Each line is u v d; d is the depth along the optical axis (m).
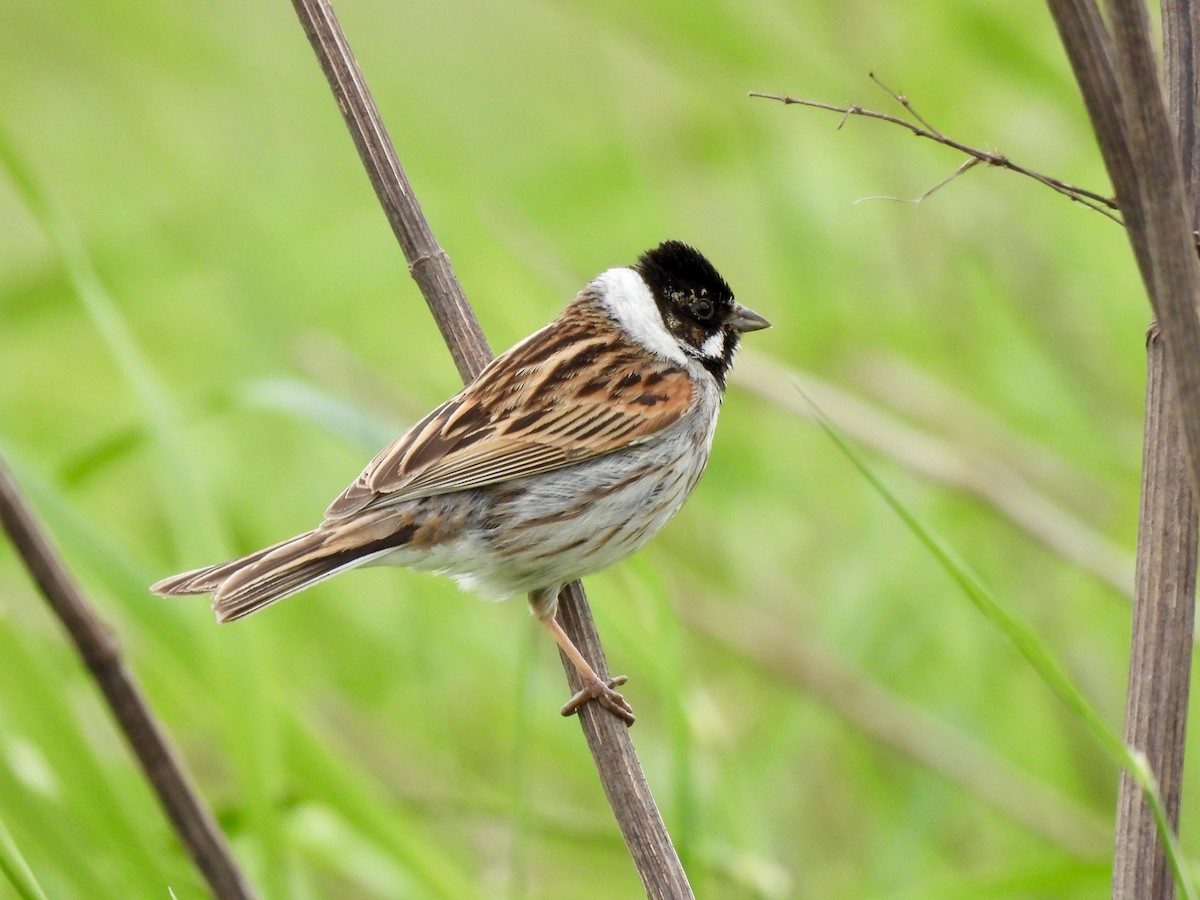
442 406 8.34
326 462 13.34
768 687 11.67
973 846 11.31
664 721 11.29
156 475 12.94
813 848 11.06
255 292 13.16
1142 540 5.96
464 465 8.09
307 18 7.46
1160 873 5.88
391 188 7.62
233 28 15.38
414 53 16.36
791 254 13.77
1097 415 12.94
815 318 13.80
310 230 14.28
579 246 14.57
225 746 8.33
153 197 14.06
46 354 13.72
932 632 12.02
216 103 15.23
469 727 11.41
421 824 9.99
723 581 12.57
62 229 7.57
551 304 13.12
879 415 12.67
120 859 7.30
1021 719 12.15
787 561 12.86
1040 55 12.36
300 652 11.54
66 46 14.76
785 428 13.51
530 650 8.16
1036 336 13.40
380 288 14.15
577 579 8.38
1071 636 12.26
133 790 8.17
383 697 11.53
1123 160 5.07
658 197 14.57
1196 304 5.04
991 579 12.30
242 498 12.27
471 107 15.68
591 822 9.61
